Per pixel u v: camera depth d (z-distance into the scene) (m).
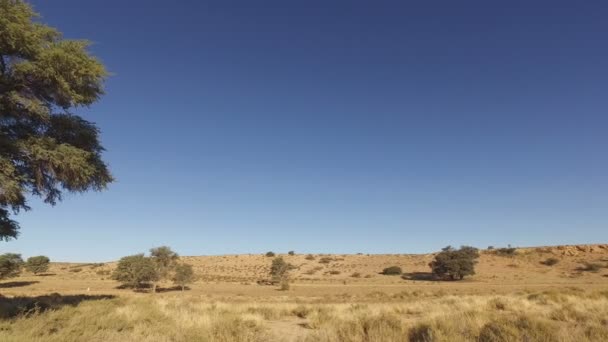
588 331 11.07
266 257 150.00
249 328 14.53
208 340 11.68
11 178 14.34
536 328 11.09
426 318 14.88
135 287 78.00
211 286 83.69
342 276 114.31
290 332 14.61
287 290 68.00
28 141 14.95
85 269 130.12
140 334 12.50
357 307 22.56
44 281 90.94
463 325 11.90
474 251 98.88
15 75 14.55
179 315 16.30
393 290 60.97
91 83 16.45
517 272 105.81
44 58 14.38
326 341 11.29
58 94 15.85
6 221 16.97
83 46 15.89
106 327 13.51
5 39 13.70
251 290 69.69
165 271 72.38
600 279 87.00
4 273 81.62
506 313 17.42
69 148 15.59
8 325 12.64
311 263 138.25
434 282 89.81
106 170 17.59
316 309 21.25
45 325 12.91
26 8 14.59
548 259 112.75
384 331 11.88
